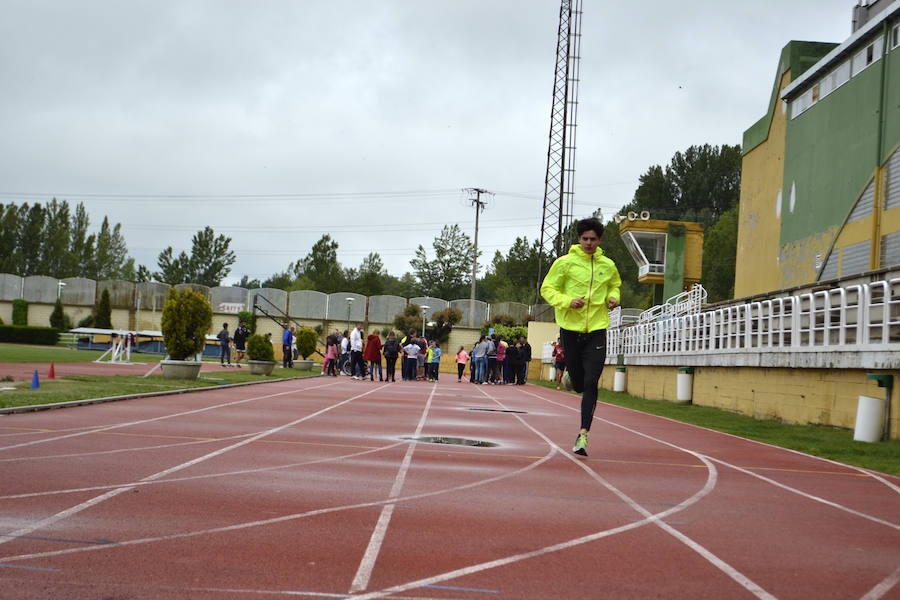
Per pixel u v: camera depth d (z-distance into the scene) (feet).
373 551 15.03
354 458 27.14
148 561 13.74
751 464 30.96
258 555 14.40
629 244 161.38
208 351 181.47
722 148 294.46
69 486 19.95
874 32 82.38
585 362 30.35
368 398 61.77
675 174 299.38
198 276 386.73
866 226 82.38
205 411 42.55
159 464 24.02
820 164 93.81
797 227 99.81
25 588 12.08
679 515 19.76
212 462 24.85
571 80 200.64
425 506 19.44
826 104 92.84
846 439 42.24
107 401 44.16
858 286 44.70
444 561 14.55
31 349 135.95
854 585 14.01
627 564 14.83
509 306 216.54
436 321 210.18
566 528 17.71
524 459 28.91
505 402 67.31
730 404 65.51
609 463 28.99
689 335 78.59
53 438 28.78
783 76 105.91
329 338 113.19
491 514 18.85
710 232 250.98
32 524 16.01
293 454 27.45
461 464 26.84
